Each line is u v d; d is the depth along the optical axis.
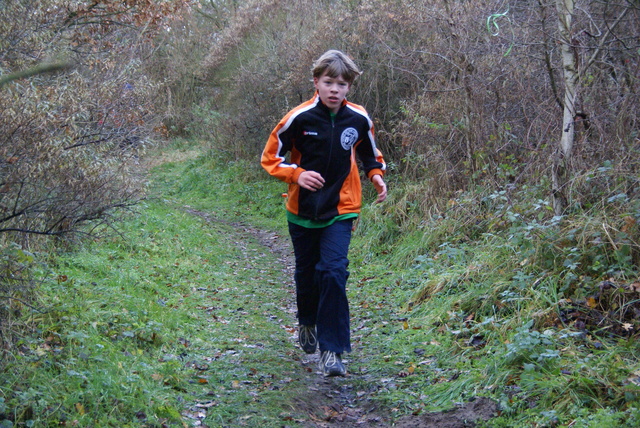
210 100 22.72
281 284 7.07
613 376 3.06
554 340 3.62
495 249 5.46
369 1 11.45
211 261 7.89
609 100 5.77
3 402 2.65
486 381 3.41
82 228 5.64
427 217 7.81
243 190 15.33
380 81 11.62
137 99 7.03
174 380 3.51
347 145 3.65
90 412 2.88
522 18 7.27
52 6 6.38
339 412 3.42
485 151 7.35
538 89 6.88
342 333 3.56
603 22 5.86
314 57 13.05
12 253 3.39
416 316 5.12
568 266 4.23
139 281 5.69
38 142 3.93
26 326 3.41
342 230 3.69
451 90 7.86
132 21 10.40
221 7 24.34
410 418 3.22
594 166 5.29
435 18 8.52
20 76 1.64
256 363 4.08
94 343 3.63
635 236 4.26
